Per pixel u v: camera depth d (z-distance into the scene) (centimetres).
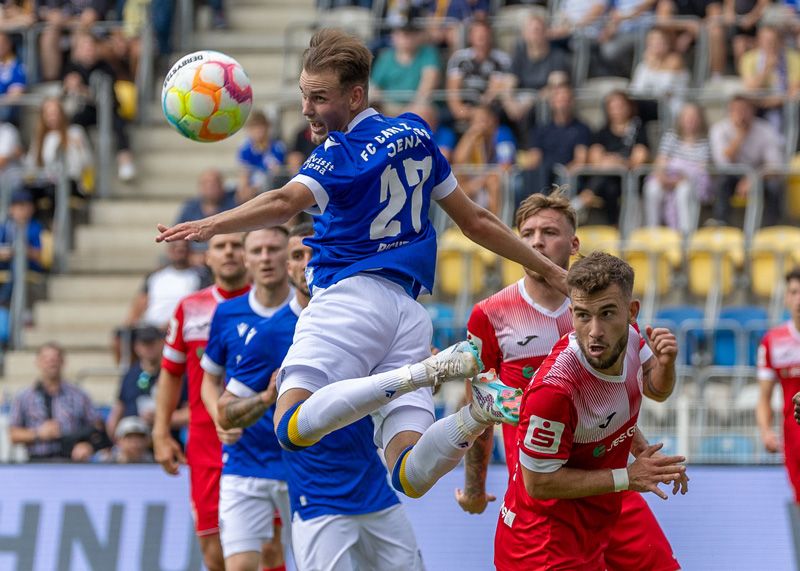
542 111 3055
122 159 3353
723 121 3009
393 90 3219
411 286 1115
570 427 1122
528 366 1290
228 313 1667
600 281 1053
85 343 3000
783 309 2752
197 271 2806
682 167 2928
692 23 3272
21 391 2542
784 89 3164
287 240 1652
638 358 1152
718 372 2519
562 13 3419
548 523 1177
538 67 3164
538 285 1284
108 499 2028
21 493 2036
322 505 1426
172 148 3462
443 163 1131
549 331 1281
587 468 1159
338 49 1086
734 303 2833
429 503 1970
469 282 2798
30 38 3488
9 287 3002
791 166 2998
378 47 3294
